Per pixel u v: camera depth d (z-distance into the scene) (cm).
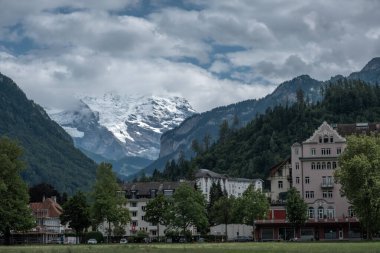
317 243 14488
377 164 16175
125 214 19050
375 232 17762
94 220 18875
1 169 15450
